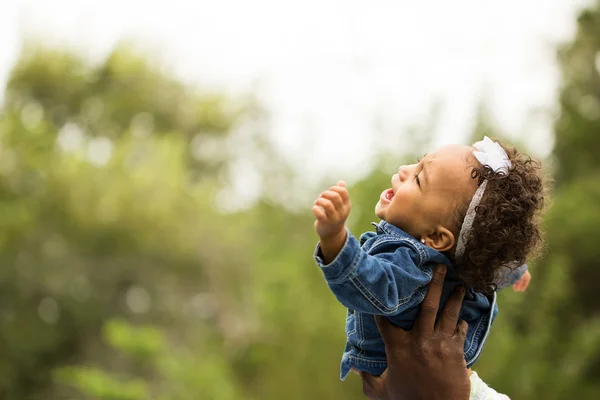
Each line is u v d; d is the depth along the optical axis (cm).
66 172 2595
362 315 343
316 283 1440
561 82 1858
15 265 2570
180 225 2530
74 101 3148
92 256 2606
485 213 312
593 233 1562
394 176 336
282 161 2231
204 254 2491
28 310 2598
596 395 1268
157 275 2589
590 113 1798
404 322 334
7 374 2530
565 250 1575
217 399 1573
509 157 329
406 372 326
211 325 2445
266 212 1755
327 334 1372
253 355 1612
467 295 342
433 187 319
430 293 323
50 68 3098
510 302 1226
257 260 1673
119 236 2573
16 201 2592
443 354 323
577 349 1300
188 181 2844
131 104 3131
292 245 1645
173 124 3155
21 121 2720
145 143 2700
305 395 1372
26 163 2625
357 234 1233
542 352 1277
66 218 2583
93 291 2612
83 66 3161
